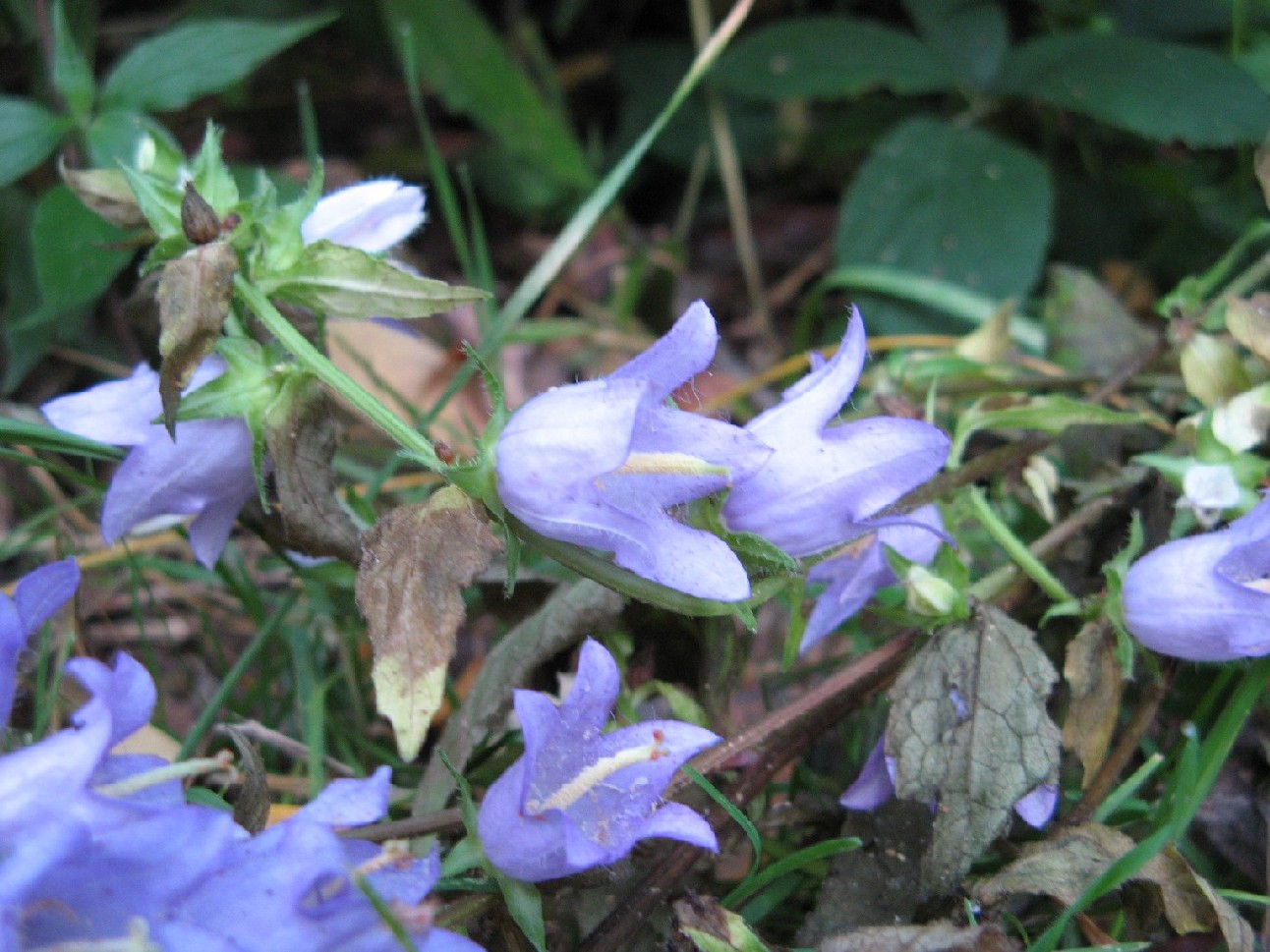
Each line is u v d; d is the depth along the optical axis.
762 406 0.41
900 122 0.44
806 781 0.26
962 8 0.41
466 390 0.39
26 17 0.38
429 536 0.18
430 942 0.16
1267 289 0.35
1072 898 0.21
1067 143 0.46
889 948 0.20
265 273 0.21
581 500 0.18
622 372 0.19
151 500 0.22
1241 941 0.21
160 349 0.20
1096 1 0.43
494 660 0.24
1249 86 0.36
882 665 0.23
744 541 0.20
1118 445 0.29
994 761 0.22
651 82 0.49
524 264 0.46
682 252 0.45
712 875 0.24
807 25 0.43
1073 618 0.26
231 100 0.44
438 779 0.24
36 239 0.29
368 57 0.50
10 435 0.23
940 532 0.20
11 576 0.34
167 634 0.32
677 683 0.26
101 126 0.29
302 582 0.28
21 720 0.23
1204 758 0.23
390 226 0.23
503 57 0.45
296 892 0.14
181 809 0.14
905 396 0.30
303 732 0.28
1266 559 0.22
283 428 0.21
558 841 0.18
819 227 0.49
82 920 0.14
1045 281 0.44
